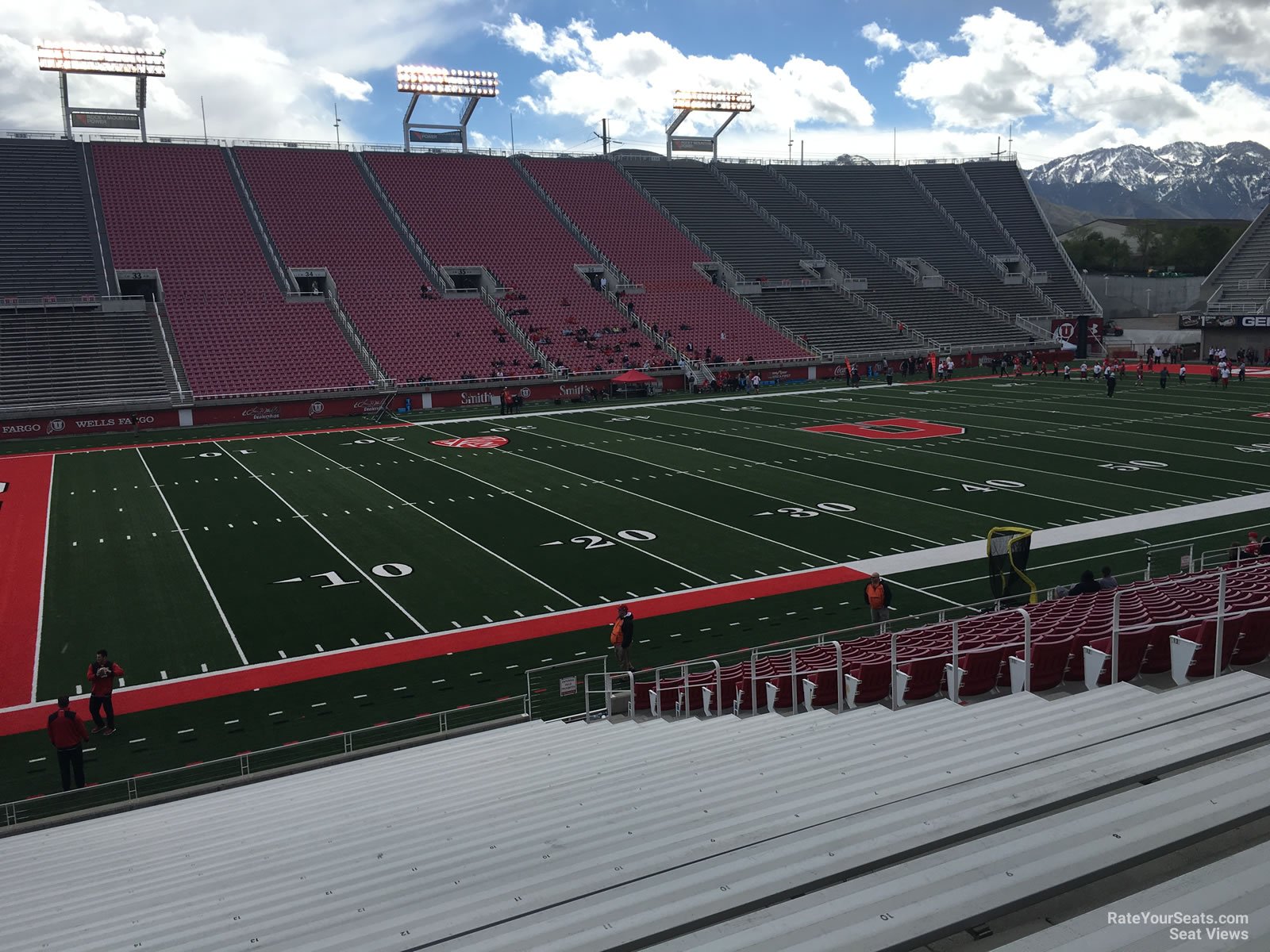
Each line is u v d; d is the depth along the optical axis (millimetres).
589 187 74312
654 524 26766
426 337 55906
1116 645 10570
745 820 6629
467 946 5008
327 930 6078
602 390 55500
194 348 50562
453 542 25344
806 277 71438
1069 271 79000
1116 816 4895
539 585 21812
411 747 14078
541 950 4590
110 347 49406
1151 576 20828
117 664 17859
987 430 40406
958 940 4141
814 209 79062
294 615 20188
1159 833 4594
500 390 53312
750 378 56688
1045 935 3674
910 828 5375
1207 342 67062
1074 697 9164
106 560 24219
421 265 61969
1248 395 49250
